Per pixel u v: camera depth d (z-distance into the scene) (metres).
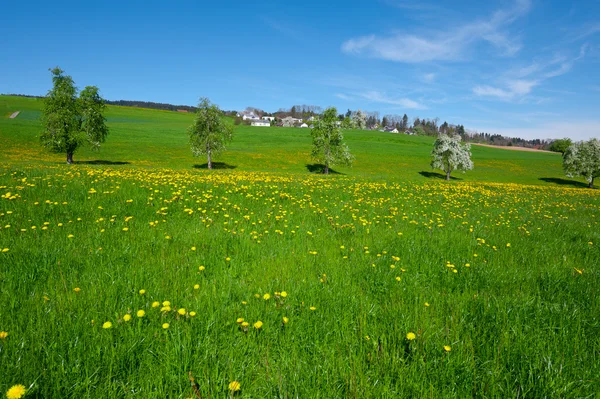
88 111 44.56
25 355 2.68
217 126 53.62
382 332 3.42
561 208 16.17
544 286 4.94
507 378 2.80
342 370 2.78
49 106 43.06
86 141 45.12
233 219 8.33
